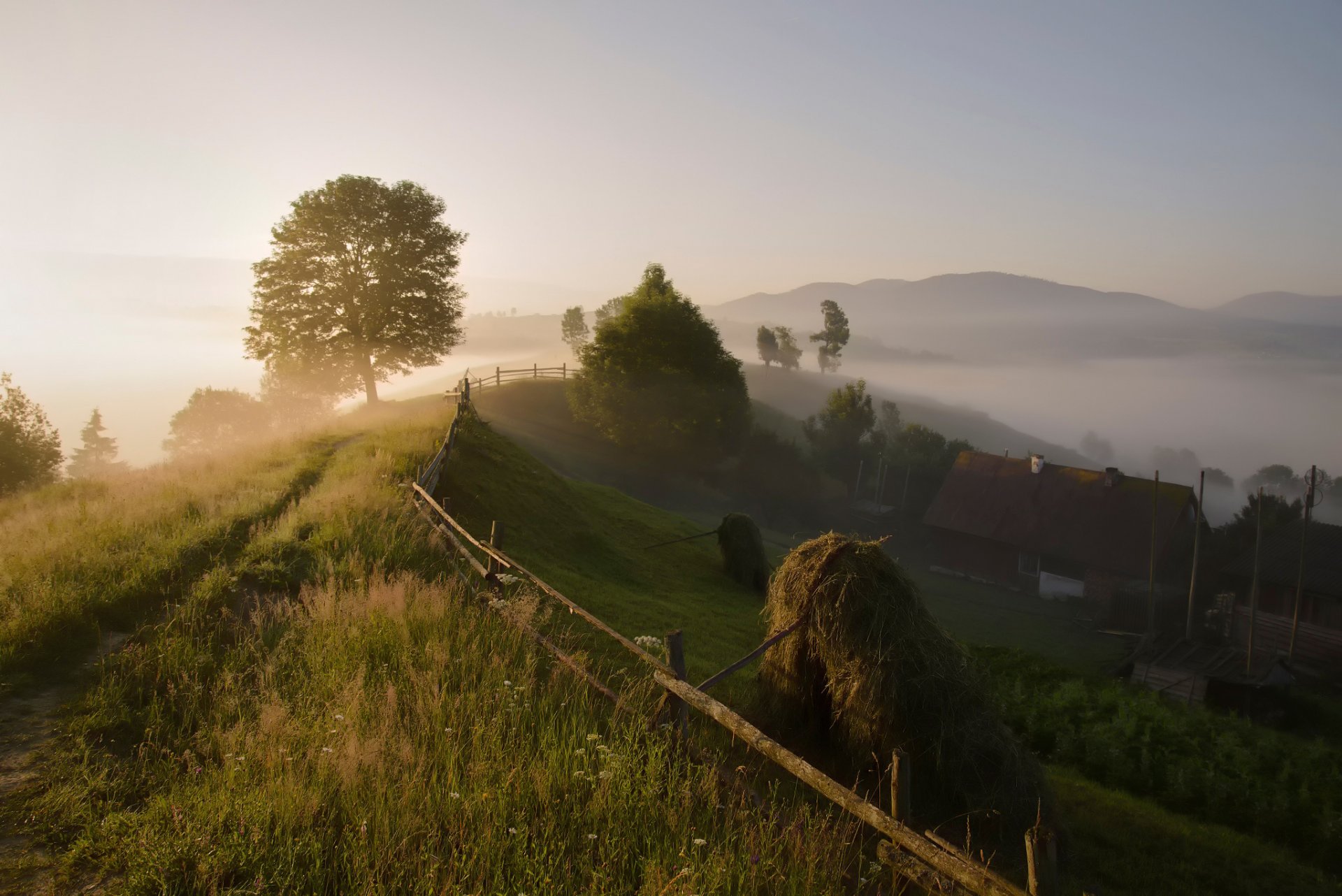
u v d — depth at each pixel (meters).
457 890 3.95
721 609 17.56
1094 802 9.31
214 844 4.25
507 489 19.95
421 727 5.78
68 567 8.66
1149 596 37.03
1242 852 8.47
